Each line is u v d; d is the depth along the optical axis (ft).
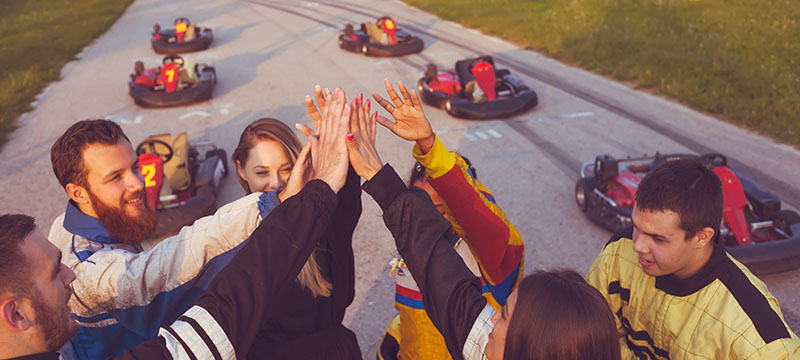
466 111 32.58
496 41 55.72
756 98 33.35
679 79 37.78
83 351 6.44
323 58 52.16
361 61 50.19
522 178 25.22
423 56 50.98
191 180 23.90
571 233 20.30
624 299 7.49
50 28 78.43
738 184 18.04
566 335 4.39
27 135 34.96
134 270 5.86
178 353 4.24
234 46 60.70
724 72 38.68
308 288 6.69
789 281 16.70
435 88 36.14
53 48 63.21
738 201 17.72
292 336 6.86
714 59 41.09
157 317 6.07
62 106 41.01
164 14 87.81
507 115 32.89
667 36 50.01
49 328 4.62
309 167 5.96
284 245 4.67
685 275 6.57
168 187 21.71
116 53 60.29
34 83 47.21
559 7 66.39
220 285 4.51
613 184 20.70
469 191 7.04
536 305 4.50
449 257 5.26
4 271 4.31
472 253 7.91
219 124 35.42
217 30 71.15
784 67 39.17
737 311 6.26
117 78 48.85
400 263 8.22
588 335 4.40
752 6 60.13
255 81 45.57
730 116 31.45
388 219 5.48
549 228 20.76
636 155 27.25
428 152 6.81
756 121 30.37
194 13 86.89
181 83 41.11
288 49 57.31
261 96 41.29
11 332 4.40
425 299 5.33
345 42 53.72
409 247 5.36
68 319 4.87
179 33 59.36
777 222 18.21
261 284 4.54
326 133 5.35
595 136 29.94
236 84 44.96
